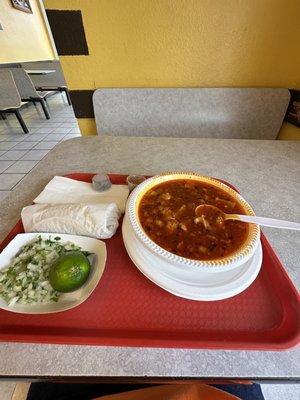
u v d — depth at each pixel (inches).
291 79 55.6
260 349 16.5
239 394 23.3
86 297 18.6
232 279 19.3
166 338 16.9
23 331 16.9
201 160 38.0
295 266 22.5
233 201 25.1
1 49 146.3
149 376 15.2
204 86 56.9
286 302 19.6
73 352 16.1
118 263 22.0
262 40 50.5
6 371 15.0
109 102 55.6
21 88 143.2
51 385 23.7
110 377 15.1
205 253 19.6
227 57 52.7
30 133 141.2
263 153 40.5
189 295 18.0
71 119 164.9
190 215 23.1
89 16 47.4
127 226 23.2
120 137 44.7
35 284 19.1
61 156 38.4
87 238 23.0
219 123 57.2
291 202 29.9
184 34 49.6
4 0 144.4
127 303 19.0
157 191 26.1
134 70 54.6
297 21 48.0
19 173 100.8
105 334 17.0
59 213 24.0
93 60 53.4
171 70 54.6
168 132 58.5
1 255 20.7
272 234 25.9
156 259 19.5
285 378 15.4
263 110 56.4
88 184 31.2
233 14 47.3
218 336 17.2
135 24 48.4
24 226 24.2
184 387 19.8
